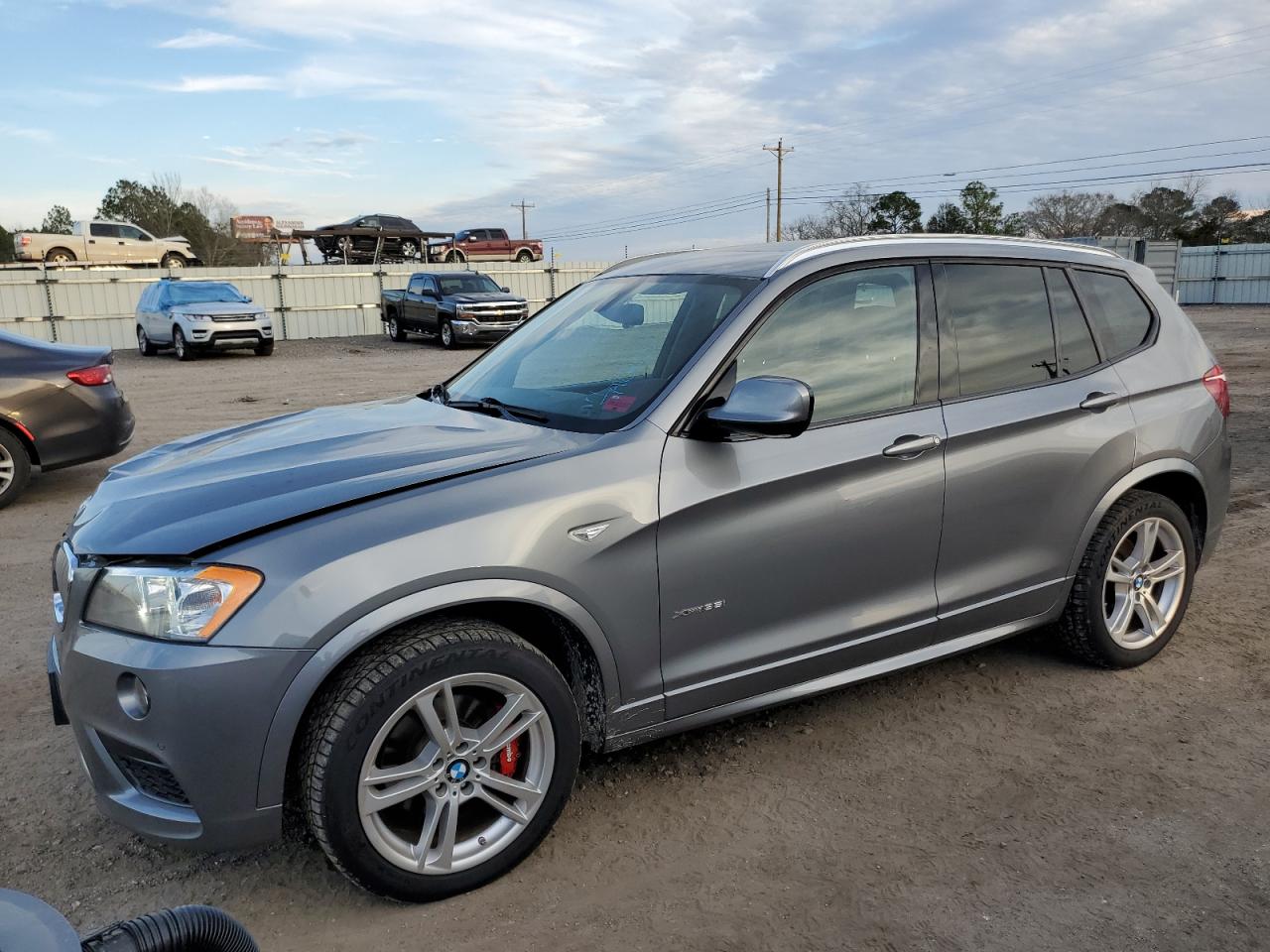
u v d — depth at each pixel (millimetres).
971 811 3125
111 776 2662
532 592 2707
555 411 3264
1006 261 3807
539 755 2820
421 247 41188
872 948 2498
